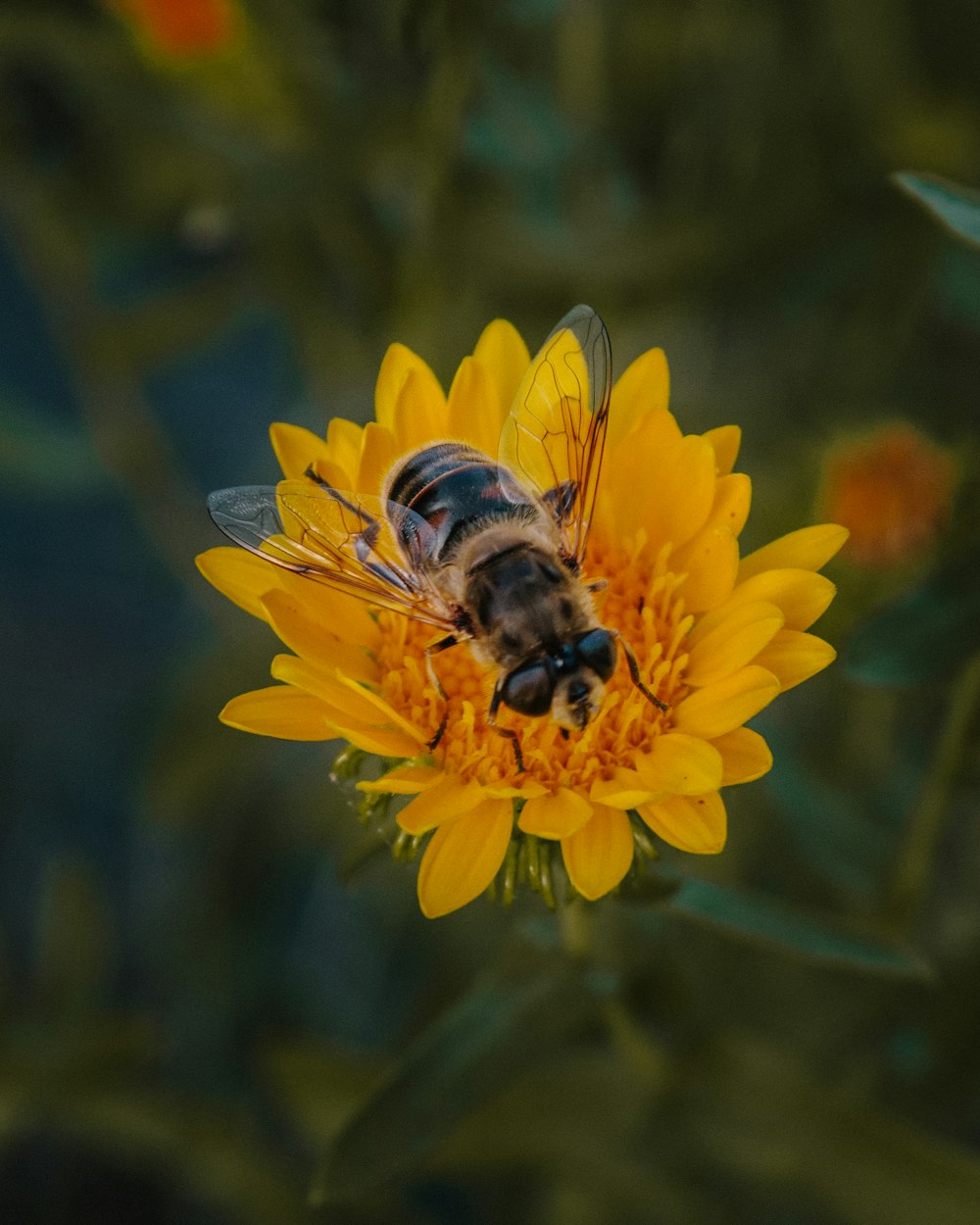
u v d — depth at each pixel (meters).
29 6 0.18
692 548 0.15
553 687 0.15
